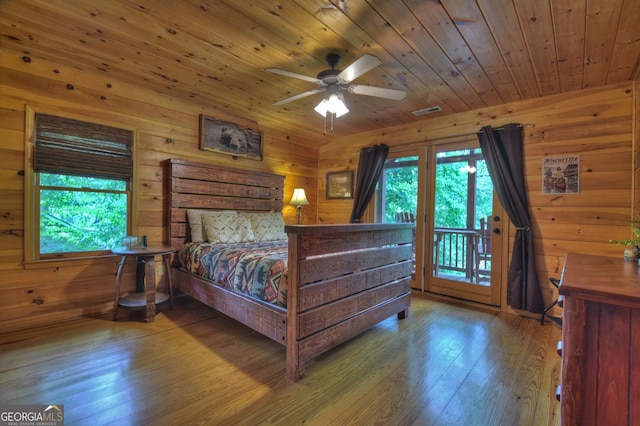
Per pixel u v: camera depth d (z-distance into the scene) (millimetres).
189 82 3000
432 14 1833
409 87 2887
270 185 4367
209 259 2842
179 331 2617
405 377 1945
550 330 2727
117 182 3105
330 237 2129
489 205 3418
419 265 3945
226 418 1538
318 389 1806
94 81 2895
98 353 2188
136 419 1514
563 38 2041
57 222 2770
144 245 3018
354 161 4734
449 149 3719
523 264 3057
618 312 980
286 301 2012
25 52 2471
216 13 1890
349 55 2344
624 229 2662
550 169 3010
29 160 2588
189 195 3484
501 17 1842
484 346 2396
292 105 3568
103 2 1813
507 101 3227
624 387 969
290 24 1978
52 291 2727
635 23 1851
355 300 2340
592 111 2820
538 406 1661
